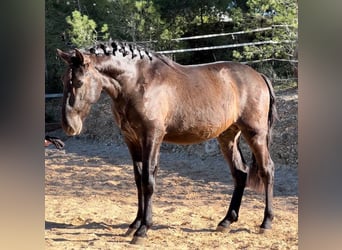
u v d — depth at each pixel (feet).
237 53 33.68
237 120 15.92
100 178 26.58
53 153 34.96
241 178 16.31
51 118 43.70
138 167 14.99
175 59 41.09
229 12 40.57
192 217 17.97
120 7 40.96
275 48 33.63
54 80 47.09
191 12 42.32
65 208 19.47
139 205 15.16
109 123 39.88
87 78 13.46
